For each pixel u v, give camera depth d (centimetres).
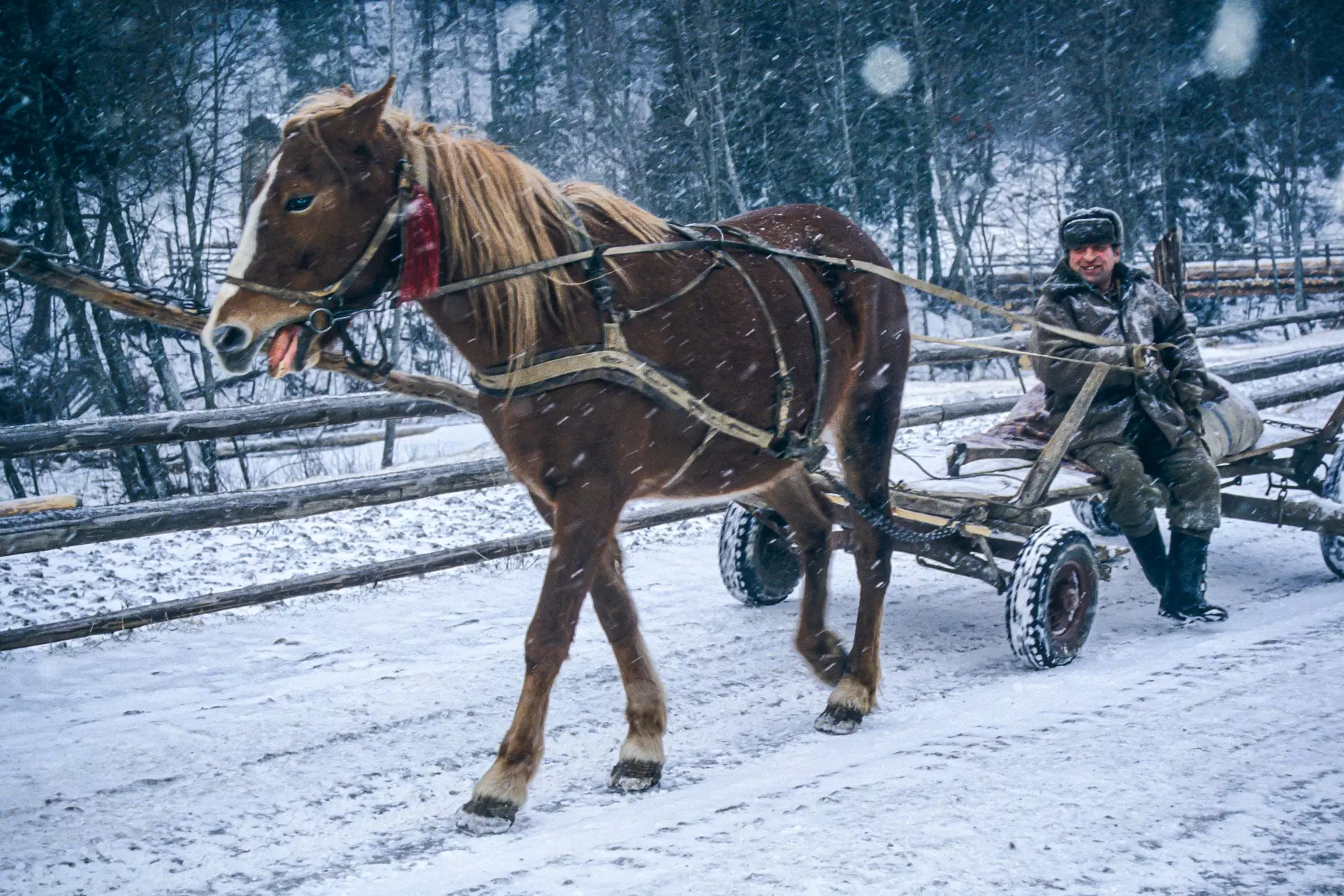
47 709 460
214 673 511
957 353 977
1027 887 280
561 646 349
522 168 356
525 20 3759
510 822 337
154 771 388
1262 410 1038
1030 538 476
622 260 365
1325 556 609
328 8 2564
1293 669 451
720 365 376
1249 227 3722
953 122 2989
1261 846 301
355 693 474
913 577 659
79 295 310
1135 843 303
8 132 1567
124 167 1669
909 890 279
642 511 734
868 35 2938
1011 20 3353
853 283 445
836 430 462
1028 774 352
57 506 737
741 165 2741
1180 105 3397
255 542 822
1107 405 529
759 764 386
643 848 312
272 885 303
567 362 340
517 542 682
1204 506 520
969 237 3431
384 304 347
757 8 2836
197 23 1803
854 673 432
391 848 327
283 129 326
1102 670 471
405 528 868
